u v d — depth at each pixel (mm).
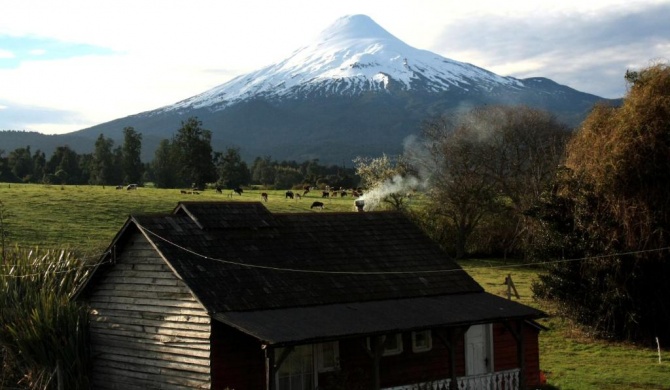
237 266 25078
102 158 163000
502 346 29438
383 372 26391
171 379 24281
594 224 41688
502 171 84438
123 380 26234
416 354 27391
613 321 41125
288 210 87000
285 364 24141
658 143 39750
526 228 70312
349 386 25094
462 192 78688
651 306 40156
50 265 32125
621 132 40594
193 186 133750
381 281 27500
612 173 40594
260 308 23484
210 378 22781
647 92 40344
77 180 171250
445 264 30328
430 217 81188
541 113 92500
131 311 26250
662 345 40031
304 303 24547
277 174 175000
